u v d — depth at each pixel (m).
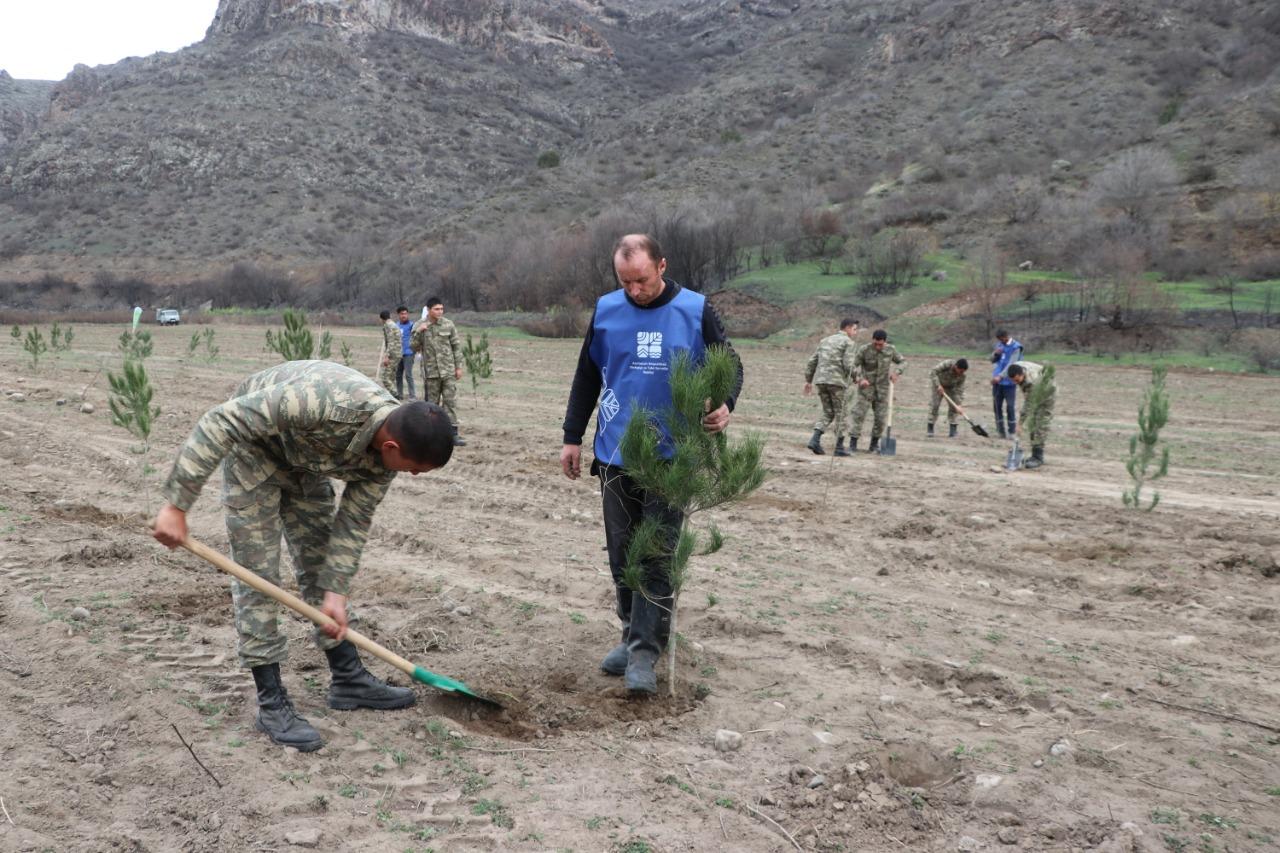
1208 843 3.70
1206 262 45.09
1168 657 5.66
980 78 93.62
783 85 121.19
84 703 4.56
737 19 198.88
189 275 101.75
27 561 6.56
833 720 4.66
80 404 14.84
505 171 139.38
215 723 4.41
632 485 5.11
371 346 37.00
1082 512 9.53
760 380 26.02
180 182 125.62
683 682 5.09
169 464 10.20
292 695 4.79
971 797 4.02
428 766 4.18
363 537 4.40
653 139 115.75
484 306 68.00
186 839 3.57
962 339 39.22
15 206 124.12
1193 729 4.66
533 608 6.11
